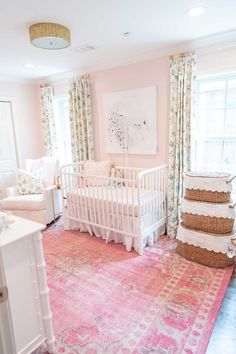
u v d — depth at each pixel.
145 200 2.77
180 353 1.54
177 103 2.90
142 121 3.31
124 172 3.55
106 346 1.61
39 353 1.59
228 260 2.43
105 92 3.62
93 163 3.56
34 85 4.58
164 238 3.17
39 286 1.47
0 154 4.25
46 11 1.94
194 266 2.49
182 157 2.96
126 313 1.89
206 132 3.07
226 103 2.88
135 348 1.59
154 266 2.52
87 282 2.29
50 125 4.42
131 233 2.78
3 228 1.41
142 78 3.22
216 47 2.64
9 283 1.31
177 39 2.65
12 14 1.97
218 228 2.42
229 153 2.95
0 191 4.22
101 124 3.78
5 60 3.16
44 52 2.89
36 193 3.72
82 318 1.85
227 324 1.76
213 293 2.08
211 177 2.44
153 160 3.33
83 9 1.93
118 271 2.45
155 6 1.92
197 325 1.75
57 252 2.87
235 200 2.86
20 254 1.35
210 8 1.98
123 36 2.52
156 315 1.86
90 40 2.60
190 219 2.57
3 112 4.23
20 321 1.38
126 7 1.92
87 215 3.24
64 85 4.18
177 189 3.04
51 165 3.96
